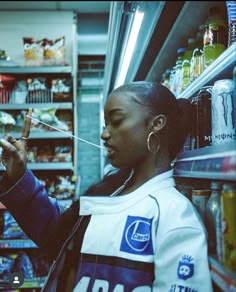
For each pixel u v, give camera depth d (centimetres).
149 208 114
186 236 107
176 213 111
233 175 88
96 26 491
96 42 527
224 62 129
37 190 143
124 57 293
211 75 144
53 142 340
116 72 357
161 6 220
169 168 130
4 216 231
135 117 122
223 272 97
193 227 109
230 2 148
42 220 144
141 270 107
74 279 122
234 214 98
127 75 338
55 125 321
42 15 359
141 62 336
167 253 106
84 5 442
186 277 102
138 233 111
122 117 122
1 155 144
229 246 97
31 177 142
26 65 325
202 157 119
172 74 235
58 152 336
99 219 120
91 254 114
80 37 515
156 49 313
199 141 146
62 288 126
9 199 138
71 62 366
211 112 141
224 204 100
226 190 101
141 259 107
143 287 105
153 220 111
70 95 328
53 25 363
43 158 332
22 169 139
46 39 333
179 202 114
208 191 128
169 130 131
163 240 107
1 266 199
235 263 95
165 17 285
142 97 123
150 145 124
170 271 104
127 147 122
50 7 438
